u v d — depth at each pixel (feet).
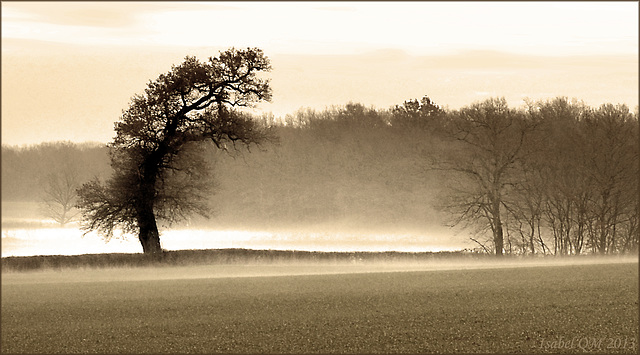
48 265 255.50
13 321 150.61
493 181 346.54
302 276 220.84
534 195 353.92
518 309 161.89
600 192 350.84
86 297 178.70
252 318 153.07
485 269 240.12
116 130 288.92
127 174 289.74
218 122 295.69
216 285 199.00
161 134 295.07
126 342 134.00
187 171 297.53
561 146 368.48
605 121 364.99
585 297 176.04
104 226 296.10
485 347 130.72
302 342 133.90
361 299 174.09
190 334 139.64
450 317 153.69
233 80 295.69
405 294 181.37
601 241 346.74
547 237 374.43
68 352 128.26
